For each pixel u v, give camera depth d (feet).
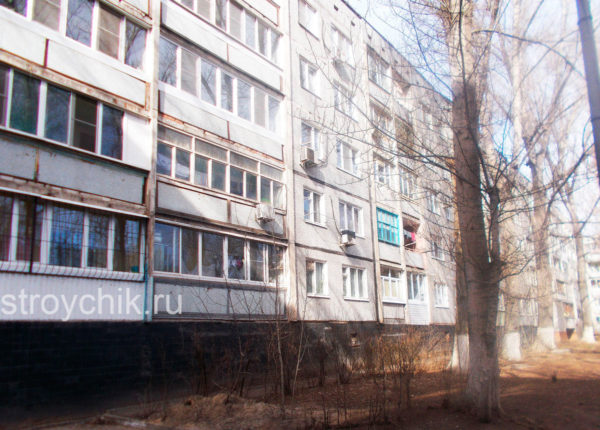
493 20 28.78
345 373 45.19
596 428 24.03
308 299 55.16
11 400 28.07
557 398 31.24
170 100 42.86
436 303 86.07
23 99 32.19
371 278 68.90
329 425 25.90
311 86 64.75
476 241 27.86
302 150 59.11
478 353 26.73
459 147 28.91
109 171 36.37
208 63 48.08
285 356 37.22
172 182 41.39
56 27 34.96
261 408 30.14
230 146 48.52
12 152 30.91
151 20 42.19
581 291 100.27
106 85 37.45
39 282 30.89
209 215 44.37
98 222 35.22
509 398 31.40
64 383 30.71
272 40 58.75
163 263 39.47
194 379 37.29
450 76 29.78
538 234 35.81
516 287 66.69
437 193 40.81
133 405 33.40
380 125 37.11
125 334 34.99
